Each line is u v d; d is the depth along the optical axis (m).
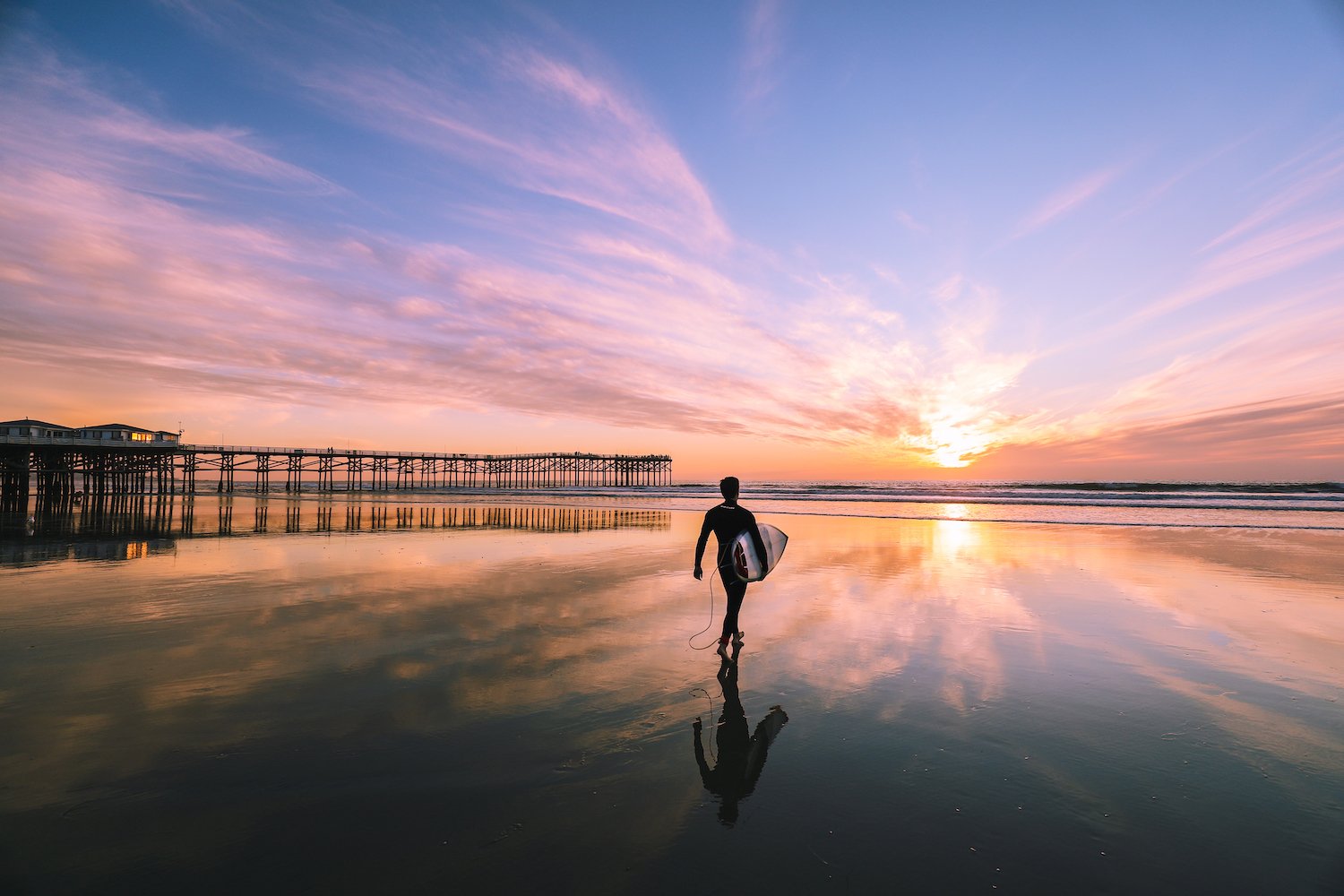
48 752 3.33
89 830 2.61
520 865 2.45
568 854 2.53
